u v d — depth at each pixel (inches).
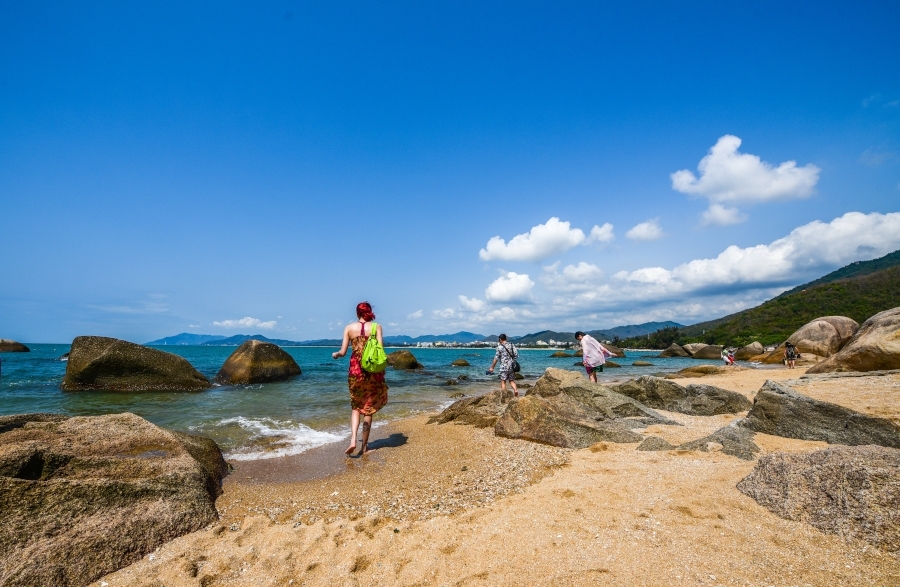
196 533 149.8
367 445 285.4
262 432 326.3
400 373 966.4
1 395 510.6
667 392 401.7
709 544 123.2
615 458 231.0
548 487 185.6
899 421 244.1
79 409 422.9
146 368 581.3
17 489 133.8
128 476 163.0
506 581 110.5
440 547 133.0
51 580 116.3
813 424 249.9
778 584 103.0
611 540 128.7
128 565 129.3
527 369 1261.1
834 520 126.3
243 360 705.6
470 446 275.0
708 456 217.5
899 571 105.4
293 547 135.5
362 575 120.3
